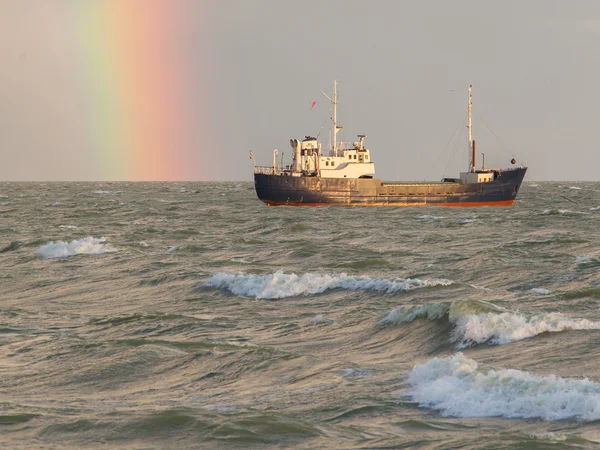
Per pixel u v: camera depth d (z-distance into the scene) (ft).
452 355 293.64
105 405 235.40
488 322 314.76
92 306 450.30
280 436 200.13
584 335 295.69
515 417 202.90
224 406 230.27
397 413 214.48
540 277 498.69
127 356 296.51
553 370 254.88
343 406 223.51
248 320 381.19
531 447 180.75
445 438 191.31
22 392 255.70
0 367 291.38
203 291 476.95
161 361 289.74
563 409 202.69
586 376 244.01
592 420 195.21
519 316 319.47
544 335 301.63
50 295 496.23
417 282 451.12
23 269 611.06
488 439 187.01
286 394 241.55
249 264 607.78
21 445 197.16
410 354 301.22
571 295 410.52
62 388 260.42
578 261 564.30
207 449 193.16
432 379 239.91
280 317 387.34
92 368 283.38
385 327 344.08
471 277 519.19
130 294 486.79
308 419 214.07
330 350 313.53
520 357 276.41
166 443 197.88
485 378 226.58
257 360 284.20
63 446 196.54
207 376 269.85
